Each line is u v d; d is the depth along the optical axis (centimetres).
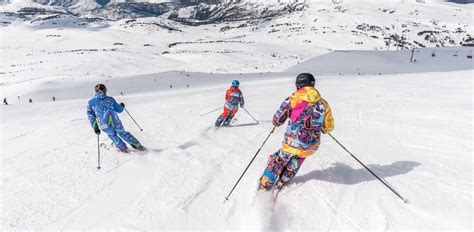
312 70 6419
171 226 335
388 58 8262
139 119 921
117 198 398
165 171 480
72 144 645
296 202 376
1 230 334
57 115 1293
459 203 355
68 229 335
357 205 365
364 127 746
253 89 2062
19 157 560
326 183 423
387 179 432
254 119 854
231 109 787
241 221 342
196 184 433
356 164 494
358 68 6322
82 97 4875
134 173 477
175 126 814
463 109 878
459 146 562
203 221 344
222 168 493
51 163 522
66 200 396
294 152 382
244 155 557
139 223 342
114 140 582
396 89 1515
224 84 4072
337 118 862
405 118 821
